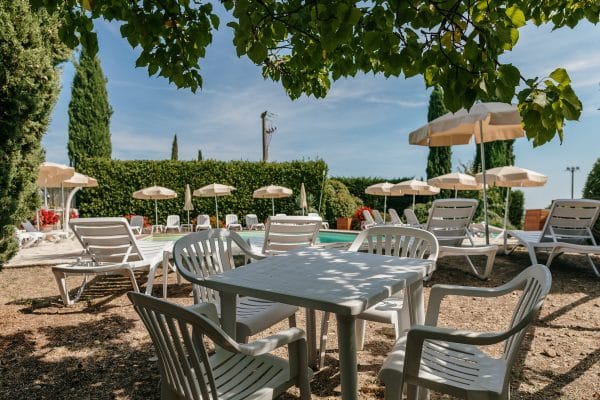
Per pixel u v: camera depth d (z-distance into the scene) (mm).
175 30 2748
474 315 3910
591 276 5457
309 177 16797
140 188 15969
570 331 3449
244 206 16781
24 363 2947
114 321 3922
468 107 1758
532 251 5594
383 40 1922
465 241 9414
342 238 12500
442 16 1990
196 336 1353
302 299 1666
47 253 8625
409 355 1595
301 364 1729
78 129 19422
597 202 5297
